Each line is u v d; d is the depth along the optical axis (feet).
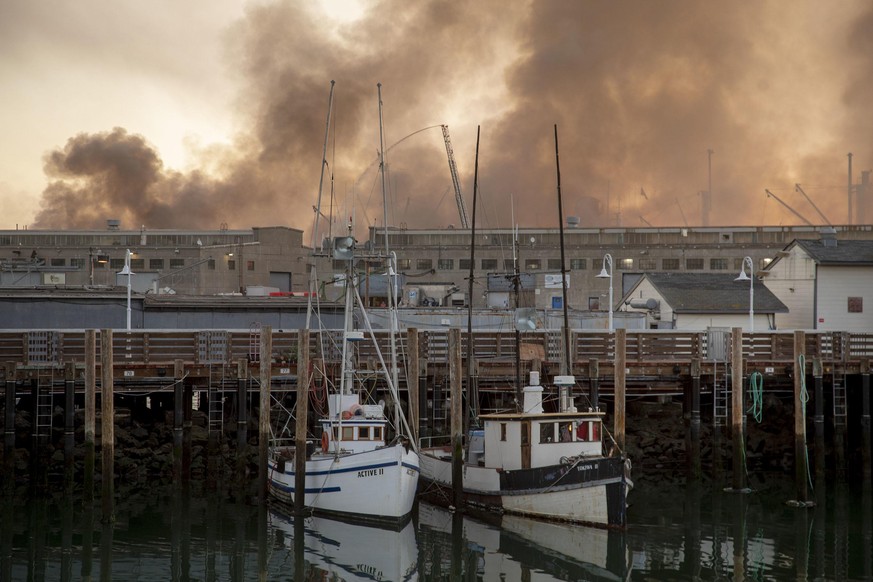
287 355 152.15
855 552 112.98
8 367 136.87
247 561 108.27
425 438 147.43
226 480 152.97
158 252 410.11
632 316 213.46
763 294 222.28
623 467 120.67
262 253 397.39
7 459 136.56
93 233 432.66
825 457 173.17
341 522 125.29
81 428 154.81
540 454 126.62
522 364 157.38
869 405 162.30
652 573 104.88
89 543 114.93
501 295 249.34
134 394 152.15
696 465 153.89
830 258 218.59
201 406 180.55
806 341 163.73
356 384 156.56
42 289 184.96
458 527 124.26
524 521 125.29
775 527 124.77
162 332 148.56
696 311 216.54
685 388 163.43
